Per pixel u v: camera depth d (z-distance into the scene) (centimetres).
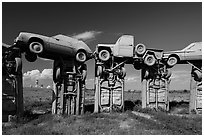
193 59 2042
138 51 1959
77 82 1731
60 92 1689
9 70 1454
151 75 2075
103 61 1861
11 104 1444
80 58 1739
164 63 2108
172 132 1234
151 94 2050
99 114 1683
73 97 1711
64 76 1702
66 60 1733
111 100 1875
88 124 1380
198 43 2091
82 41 1808
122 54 1886
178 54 2078
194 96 2019
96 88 1844
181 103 2538
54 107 1681
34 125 1364
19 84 1482
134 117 1599
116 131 1210
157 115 1720
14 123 1373
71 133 1171
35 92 4056
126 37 1922
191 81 2064
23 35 1473
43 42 1545
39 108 2133
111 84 1894
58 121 1455
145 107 2006
